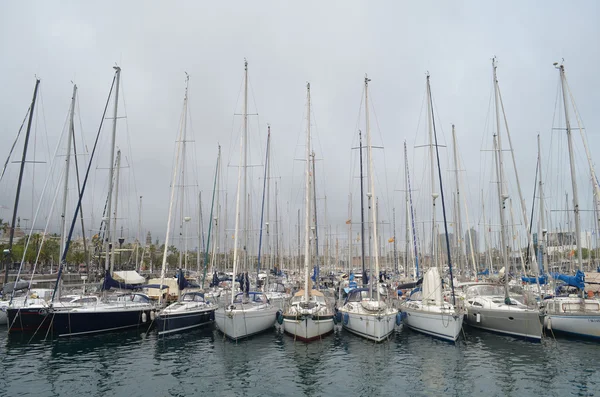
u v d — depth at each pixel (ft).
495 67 90.89
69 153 90.58
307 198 78.48
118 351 68.59
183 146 99.35
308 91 84.79
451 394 50.16
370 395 50.11
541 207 119.65
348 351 68.08
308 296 76.95
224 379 55.47
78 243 246.27
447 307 79.77
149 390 51.44
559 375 55.88
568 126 84.58
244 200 95.55
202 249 165.89
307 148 81.05
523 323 73.26
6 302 85.46
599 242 95.76
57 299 84.43
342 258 233.76
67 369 59.00
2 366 60.08
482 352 66.69
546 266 104.73
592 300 75.92
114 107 91.35
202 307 85.25
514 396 49.32
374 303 78.59
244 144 89.15
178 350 69.21
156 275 171.83
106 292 85.66
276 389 52.03
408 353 66.80
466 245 158.30
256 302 88.02
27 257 201.16
